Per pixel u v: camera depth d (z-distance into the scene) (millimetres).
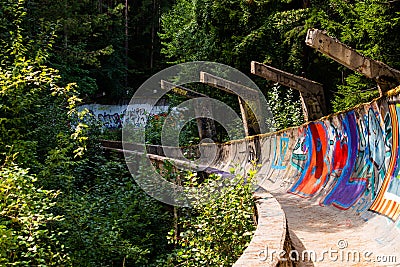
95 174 15031
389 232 7035
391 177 7824
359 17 14133
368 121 9148
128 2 52062
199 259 8109
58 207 10289
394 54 12867
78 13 33344
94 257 9820
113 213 12164
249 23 23438
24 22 18141
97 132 19078
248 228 7953
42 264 7691
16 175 8008
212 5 24656
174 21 30266
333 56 8750
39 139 12719
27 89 12039
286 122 18250
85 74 28234
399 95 7379
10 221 7547
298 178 13672
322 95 13906
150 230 12547
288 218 9266
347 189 10000
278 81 13750
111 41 44656
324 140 12156
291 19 20438
